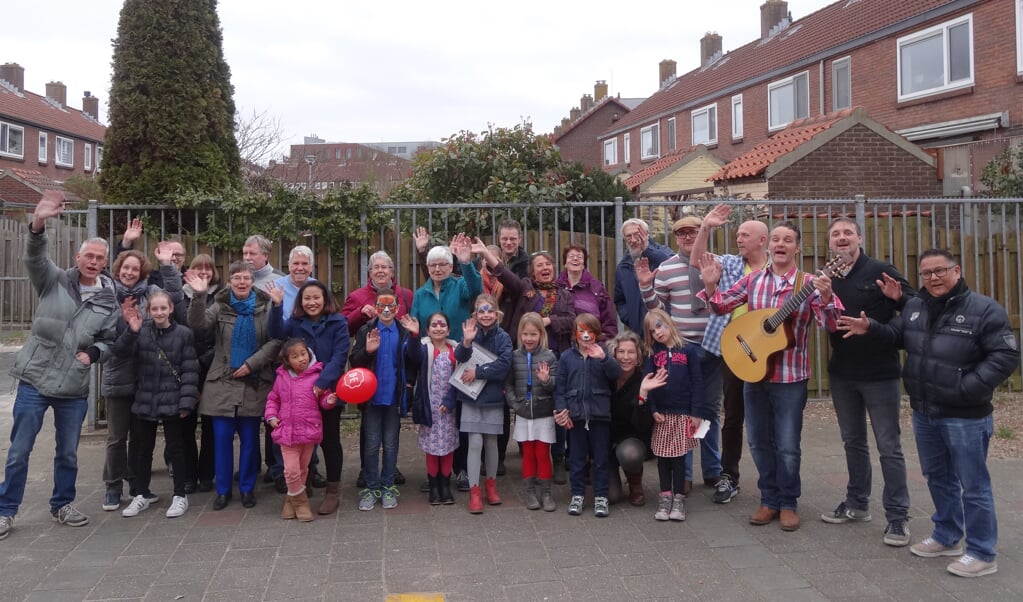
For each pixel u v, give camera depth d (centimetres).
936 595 369
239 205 676
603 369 486
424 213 733
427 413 505
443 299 561
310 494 538
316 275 701
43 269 460
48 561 417
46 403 467
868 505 468
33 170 3475
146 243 689
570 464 498
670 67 3778
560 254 730
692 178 1852
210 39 739
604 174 823
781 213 919
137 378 494
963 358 386
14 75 3816
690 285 528
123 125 697
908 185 1255
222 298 516
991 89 1580
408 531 463
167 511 491
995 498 505
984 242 789
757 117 2497
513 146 808
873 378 436
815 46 2214
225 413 499
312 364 487
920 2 1852
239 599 371
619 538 450
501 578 394
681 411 480
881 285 429
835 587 380
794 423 456
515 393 507
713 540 445
